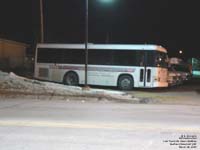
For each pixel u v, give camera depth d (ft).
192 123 37.65
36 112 44.88
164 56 90.79
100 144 26.76
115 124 35.99
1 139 28.14
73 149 25.18
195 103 63.00
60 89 73.20
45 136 29.43
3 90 69.46
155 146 26.35
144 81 87.86
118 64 89.86
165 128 33.96
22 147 25.61
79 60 93.91
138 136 29.89
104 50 91.25
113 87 98.12
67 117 40.70
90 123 36.37
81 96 66.64
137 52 88.74
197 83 131.13
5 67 128.88
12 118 39.14
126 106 55.16
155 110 50.06
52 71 96.48
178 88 102.78
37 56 98.48
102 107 52.80
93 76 91.91
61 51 95.81
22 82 75.87
